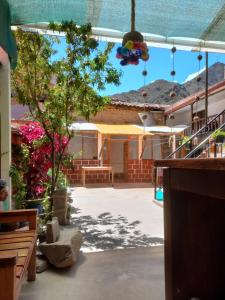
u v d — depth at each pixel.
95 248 3.44
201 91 9.80
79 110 3.94
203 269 1.27
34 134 4.48
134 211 5.69
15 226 3.39
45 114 3.89
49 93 3.88
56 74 3.90
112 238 3.87
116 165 12.08
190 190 1.10
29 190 4.66
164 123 13.24
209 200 1.28
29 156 4.52
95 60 3.77
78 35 3.57
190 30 3.72
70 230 3.26
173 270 1.25
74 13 3.31
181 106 11.47
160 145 12.10
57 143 4.27
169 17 3.37
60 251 2.76
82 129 10.14
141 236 3.96
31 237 2.33
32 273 2.53
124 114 13.03
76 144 11.17
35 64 3.76
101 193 8.20
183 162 1.05
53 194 4.22
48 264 2.82
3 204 3.35
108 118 12.81
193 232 1.26
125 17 3.38
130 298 2.23
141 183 10.84
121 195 7.81
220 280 1.29
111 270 2.77
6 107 3.51
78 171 10.47
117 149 12.09
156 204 6.42
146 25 3.59
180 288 1.24
